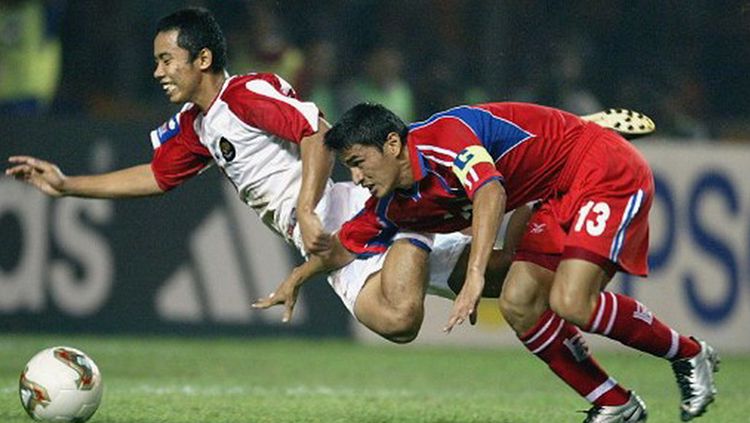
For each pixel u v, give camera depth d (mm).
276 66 49500
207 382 31422
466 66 51375
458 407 26391
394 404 26781
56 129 42375
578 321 20281
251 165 23250
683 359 21312
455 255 23141
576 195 20641
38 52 50219
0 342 40406
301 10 52531
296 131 21875
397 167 20312
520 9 51375
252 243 42656
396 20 53062
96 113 49562
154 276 42781
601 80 52094
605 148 20797
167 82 22641
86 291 42656
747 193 43250
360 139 20016
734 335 43094
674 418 24906
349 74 51719
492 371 36125
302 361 37562
